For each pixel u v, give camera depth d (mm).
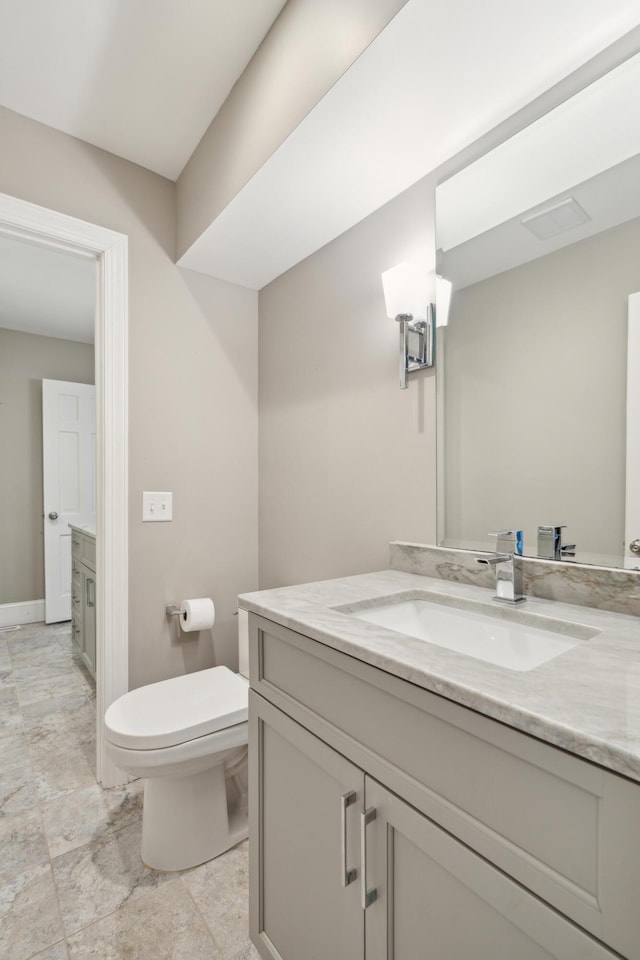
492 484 1187
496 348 1184
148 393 1832
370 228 1563
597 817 454
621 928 432
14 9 1203
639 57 934
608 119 982
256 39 1307
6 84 1440
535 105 1095
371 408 1558
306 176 1355
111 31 1271
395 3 886
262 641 1000
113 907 1184
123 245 1749
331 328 1730
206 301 2000
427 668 616
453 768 594
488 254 1200
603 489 979
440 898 614
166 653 1866
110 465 1722
